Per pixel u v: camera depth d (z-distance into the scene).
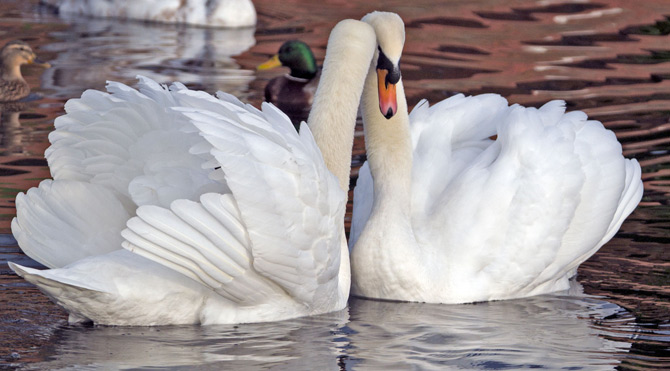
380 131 12.25
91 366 9.41
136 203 10.53
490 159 12.78
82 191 10.84
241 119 10.13
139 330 10.51
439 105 13.73
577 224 12.48
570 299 12.09
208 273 10.09
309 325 10.91
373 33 11.85
